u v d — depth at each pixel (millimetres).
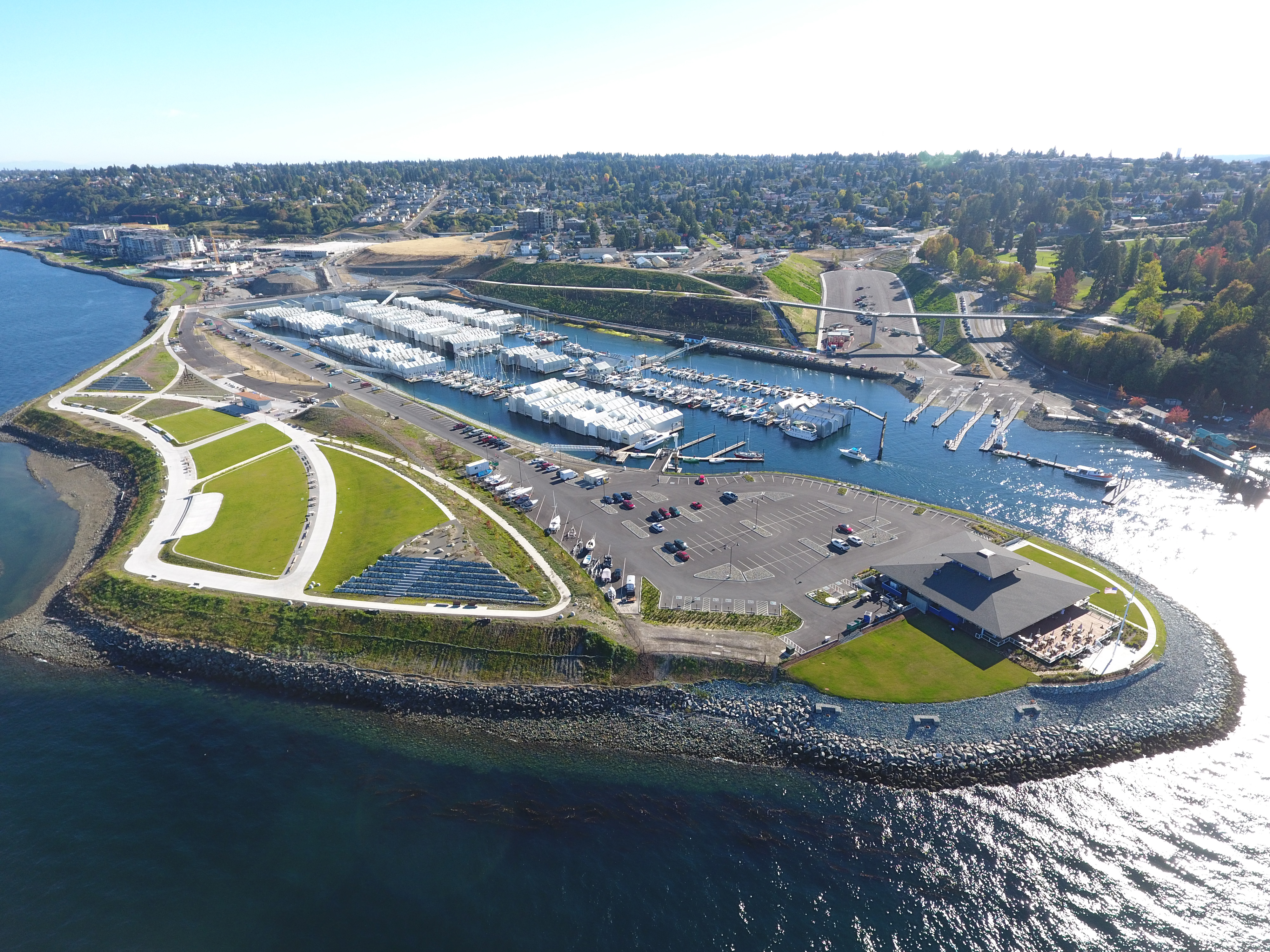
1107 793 81000
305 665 101562
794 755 86375
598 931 65500
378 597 111688
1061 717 89375
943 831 76500
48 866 71500
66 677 101625
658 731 90562
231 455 165500
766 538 129625
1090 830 76438
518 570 117562
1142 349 199125
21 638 109375
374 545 125438
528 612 106625
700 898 68938
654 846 74625
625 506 141750
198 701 97188
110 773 84062
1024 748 85688
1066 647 99688
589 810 79375
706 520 136875
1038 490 152500
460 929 65562
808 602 110688
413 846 74312
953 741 86312
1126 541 131125
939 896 69250
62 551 134750
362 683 98625
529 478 156125
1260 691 95062
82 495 155875
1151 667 96125
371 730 92000
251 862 72188
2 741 88812
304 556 122750
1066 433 183375
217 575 117938
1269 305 190375
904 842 75312
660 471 162375
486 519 135125
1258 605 112625
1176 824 77000
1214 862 72562
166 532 131500
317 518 135625
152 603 112375
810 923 66438
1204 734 88312
